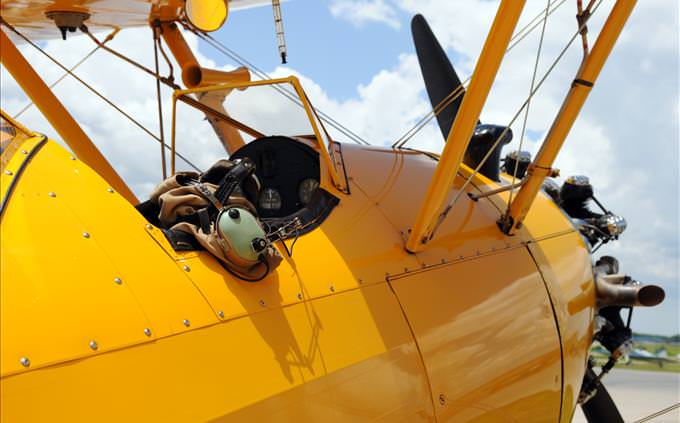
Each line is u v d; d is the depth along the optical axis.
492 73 3.04
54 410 1.75
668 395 12.92
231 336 2.26
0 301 1.79
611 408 5.55
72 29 4.38
